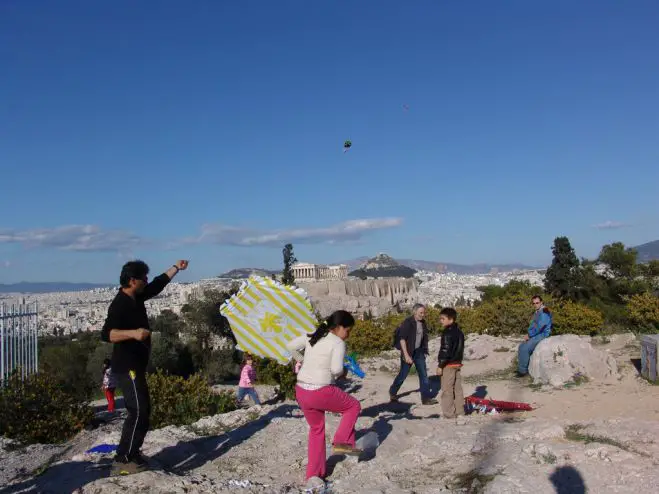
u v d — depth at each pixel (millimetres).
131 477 6172
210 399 12438
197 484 6168
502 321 23703
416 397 13383
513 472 5875
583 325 21312
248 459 7367
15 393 11828
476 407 10391
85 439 11250
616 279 32656
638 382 11945
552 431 7379
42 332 60594
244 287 7637
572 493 5254
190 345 31109
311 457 6355
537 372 13195
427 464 6680
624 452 6168
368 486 6062
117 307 6227
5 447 10398
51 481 6430
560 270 33469
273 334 7504
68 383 18812
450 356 9641
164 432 8719
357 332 23891
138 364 6324
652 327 21406
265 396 15297
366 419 8844
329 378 6262
